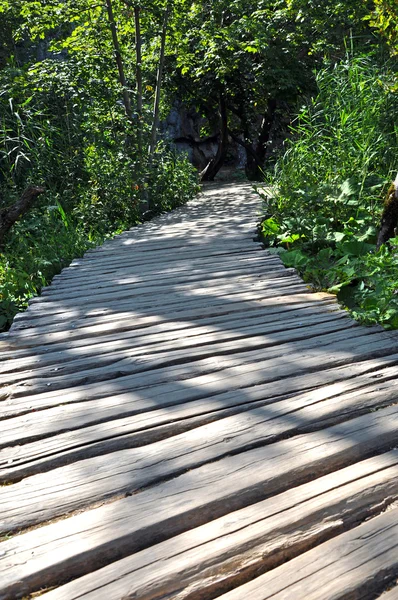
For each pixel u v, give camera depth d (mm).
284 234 7227
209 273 5906
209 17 16969
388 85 8219
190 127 24781
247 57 17188
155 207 11562
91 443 2719
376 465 2426
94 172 11016
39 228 8984
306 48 16547
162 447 2645
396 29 6875
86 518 2168
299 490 2277
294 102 17125
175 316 4578
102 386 3359
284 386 3232
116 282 5797
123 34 12984
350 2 14047
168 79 17797
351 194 7613
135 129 11641
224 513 2207
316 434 2709
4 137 10586
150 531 2094
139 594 1808
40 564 1948
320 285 5395
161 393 3221
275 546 1976
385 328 4121
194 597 1809
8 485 2455
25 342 4180
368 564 1880
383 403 2998
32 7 11648
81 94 11250
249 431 2752
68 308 4988
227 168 25172
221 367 3545
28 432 2838
